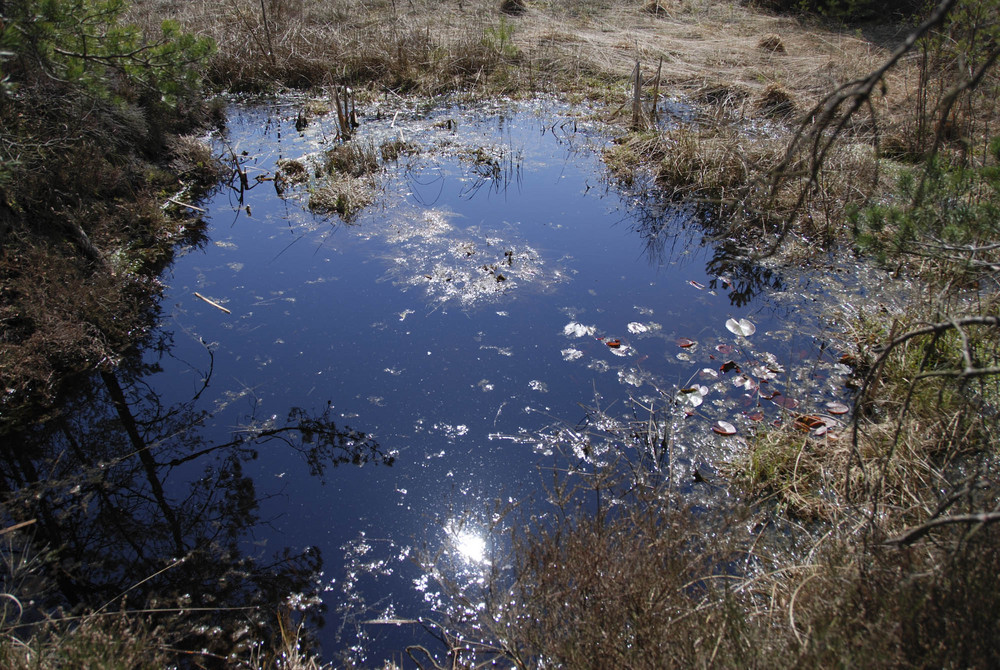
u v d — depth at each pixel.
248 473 3.45
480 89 8.70
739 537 2.80
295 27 9.52
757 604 2.52
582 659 2.17
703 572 2.63
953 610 1.98
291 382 4.02
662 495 3.11
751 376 3.89
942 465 2.99
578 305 4.58
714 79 8.30
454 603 2.80
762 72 8.40
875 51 8.27
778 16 10.35
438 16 10.59
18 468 3.54
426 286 4.80
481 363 4.07
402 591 2.87
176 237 5.50
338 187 6.07
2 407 3.75
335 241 5.46
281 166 6.68
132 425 3.76
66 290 4.22
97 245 4.88
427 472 3.41
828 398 3.69
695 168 6.19
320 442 3.61
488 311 4.52
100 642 2.36
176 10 9.81
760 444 3.36
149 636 2.61
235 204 6.06
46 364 3.94
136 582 2.92
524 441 3.55
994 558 2.05
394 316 4.52
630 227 5.64
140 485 3.41
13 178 4.36
